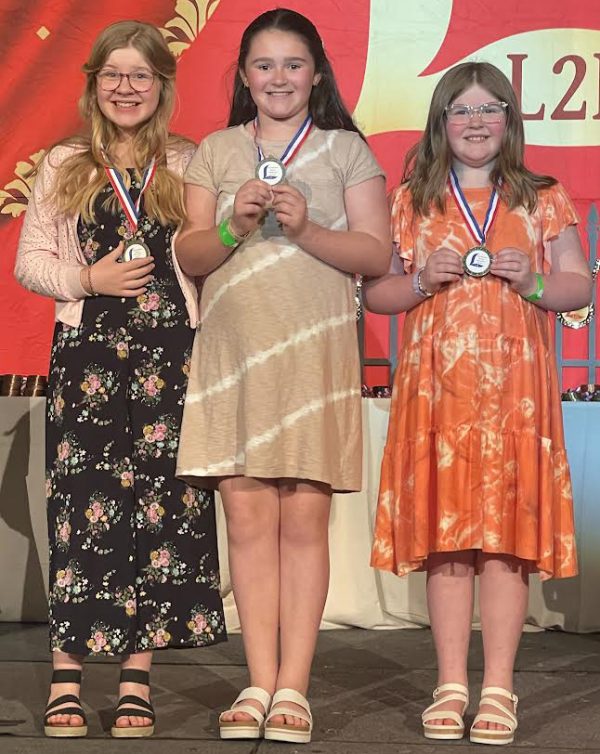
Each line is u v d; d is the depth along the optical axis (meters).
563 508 3.18
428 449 3.15
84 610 3.12
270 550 3.20
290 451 3.05
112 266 3.14
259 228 3.11
